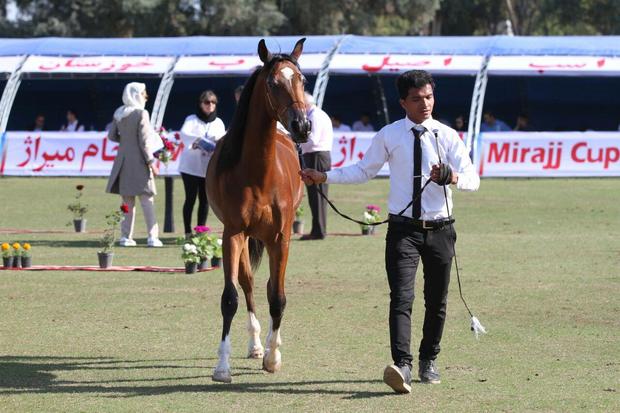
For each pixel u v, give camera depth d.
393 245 8.34
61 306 12.04
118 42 35.34
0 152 32.81
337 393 8.33
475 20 67.69
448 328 10.90
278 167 9.01
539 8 66.00
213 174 9.28
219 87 39.41
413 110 8.34
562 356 9.66
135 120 17.12
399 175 8.38
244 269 9.74
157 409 7.86
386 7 56.38
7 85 34.16
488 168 31.31
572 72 32.12
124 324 11.07
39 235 18.84
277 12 53.75
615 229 19.62
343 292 13.01
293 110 8.41
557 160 31.25
